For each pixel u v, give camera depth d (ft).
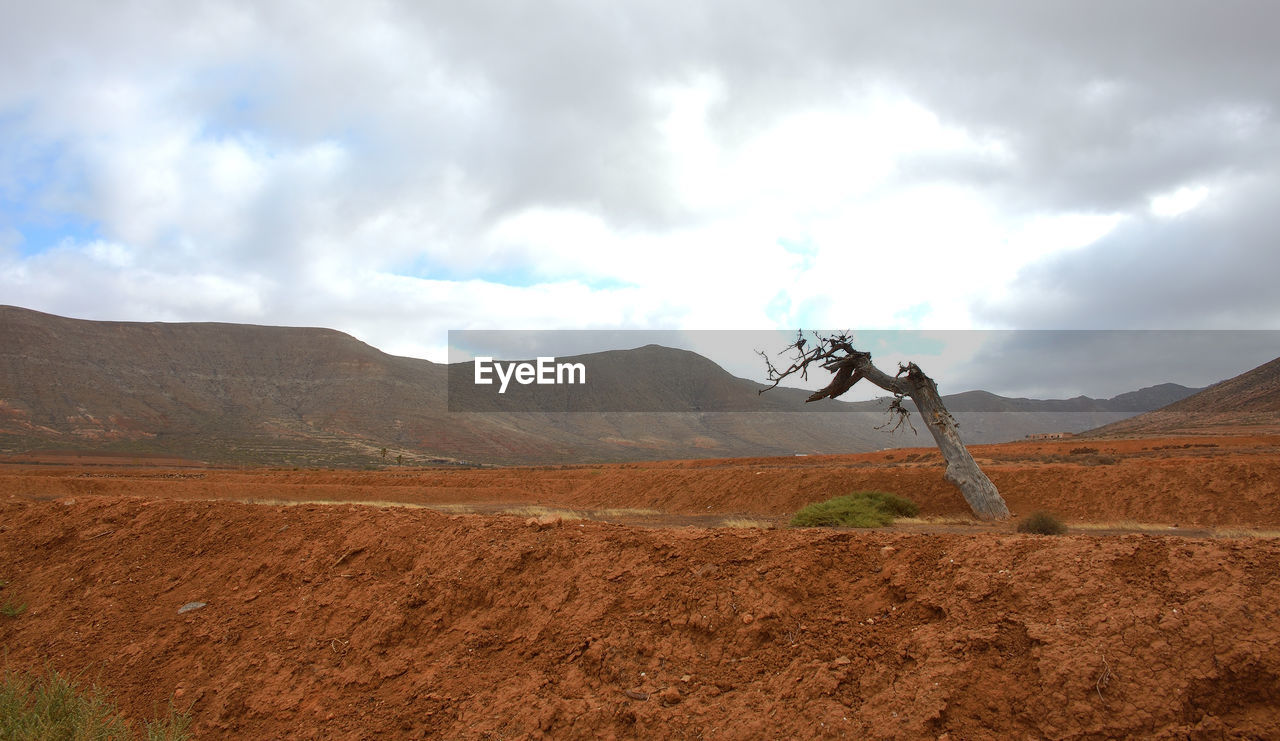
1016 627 18.21
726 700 18.76
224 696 23.94
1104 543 20.18
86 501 40.45
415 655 23.68
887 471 82.43
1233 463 67.97
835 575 22.02
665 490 96.63
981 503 69.56
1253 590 17.24
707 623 21.30
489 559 26.53
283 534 33.55
